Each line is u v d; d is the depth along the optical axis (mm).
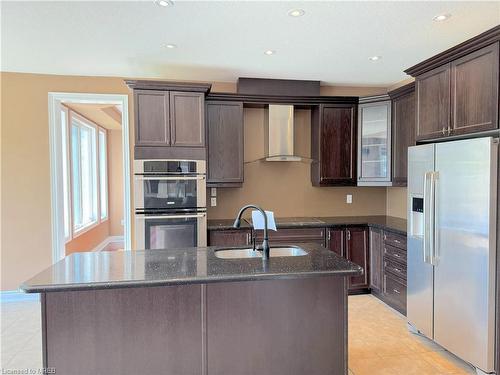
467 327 2537
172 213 3773
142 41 3102
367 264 4270
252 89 4297
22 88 4043
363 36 3023
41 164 4109
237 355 2107
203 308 2064
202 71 4008
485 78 2461
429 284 2928
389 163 4246
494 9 2551
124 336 1987
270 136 4375
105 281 1832
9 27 2795
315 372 2186
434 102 2992
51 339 1920
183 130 3818
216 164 4207
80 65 3773
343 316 2209
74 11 2531
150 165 3715
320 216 4824
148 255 2449
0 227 4059
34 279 1860
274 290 2131
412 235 3166
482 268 2406
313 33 2941
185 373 2059
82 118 5996
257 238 4066
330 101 4410
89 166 6805
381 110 4320
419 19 2697
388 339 3111
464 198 2543
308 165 4781
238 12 2561
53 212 4141
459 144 2578
